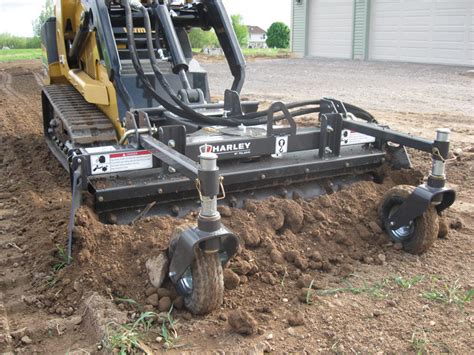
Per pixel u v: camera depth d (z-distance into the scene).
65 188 6.30
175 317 3.64
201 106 5.40
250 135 4.95
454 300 3.80
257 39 81.62
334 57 27.72
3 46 44.88
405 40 24.20
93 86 5.84
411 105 12.49
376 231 4.67
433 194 4.22
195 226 3.53
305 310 3.72
